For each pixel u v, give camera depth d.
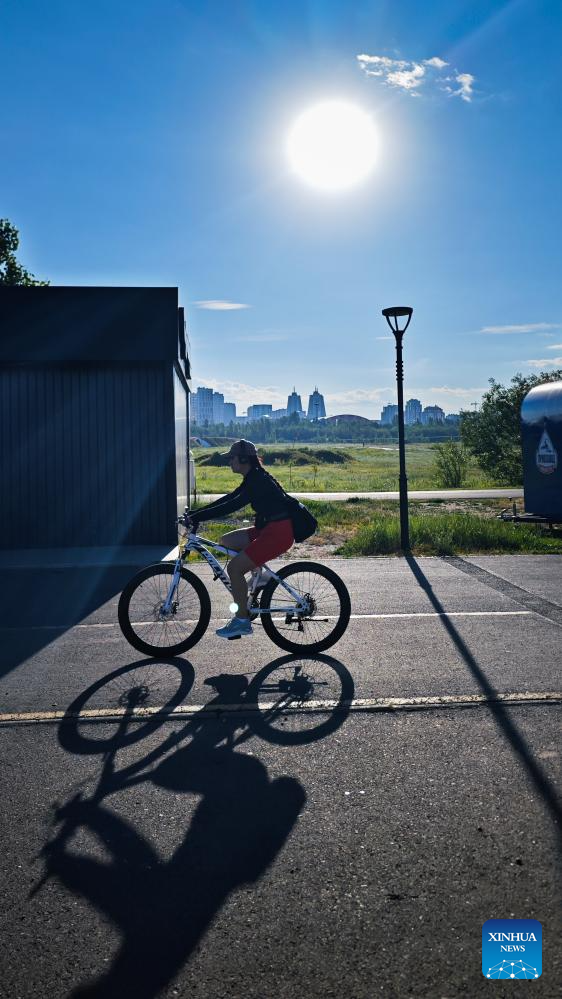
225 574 6.65
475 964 2.75
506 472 33.72
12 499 14.03
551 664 6.26
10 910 3.12
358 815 3.81
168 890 3.23
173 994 2.64
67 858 3.49
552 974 2.70
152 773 4.36
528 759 4.42
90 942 2.91
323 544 13.94
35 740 4.87
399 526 14.08
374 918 3.01
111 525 14.20
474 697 5.46
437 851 3.47
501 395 33.94
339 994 2.62
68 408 14.07
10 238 28.03
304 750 4.62
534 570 10.88
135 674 6.25
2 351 13.68
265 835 3.64
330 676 6.05
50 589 10.03
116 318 13.80
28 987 2.68
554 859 3.40
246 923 3.00
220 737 4.86
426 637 7.21
